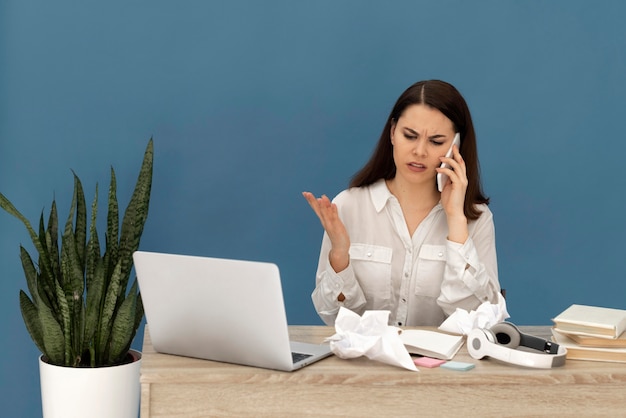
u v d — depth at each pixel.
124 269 2.93
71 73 3.28
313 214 3.44
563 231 3.53
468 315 2.21
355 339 1.88
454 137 2.49
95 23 3.28
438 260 2.65
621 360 1.90
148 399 1.73
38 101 3.27
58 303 2.79
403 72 3.42
